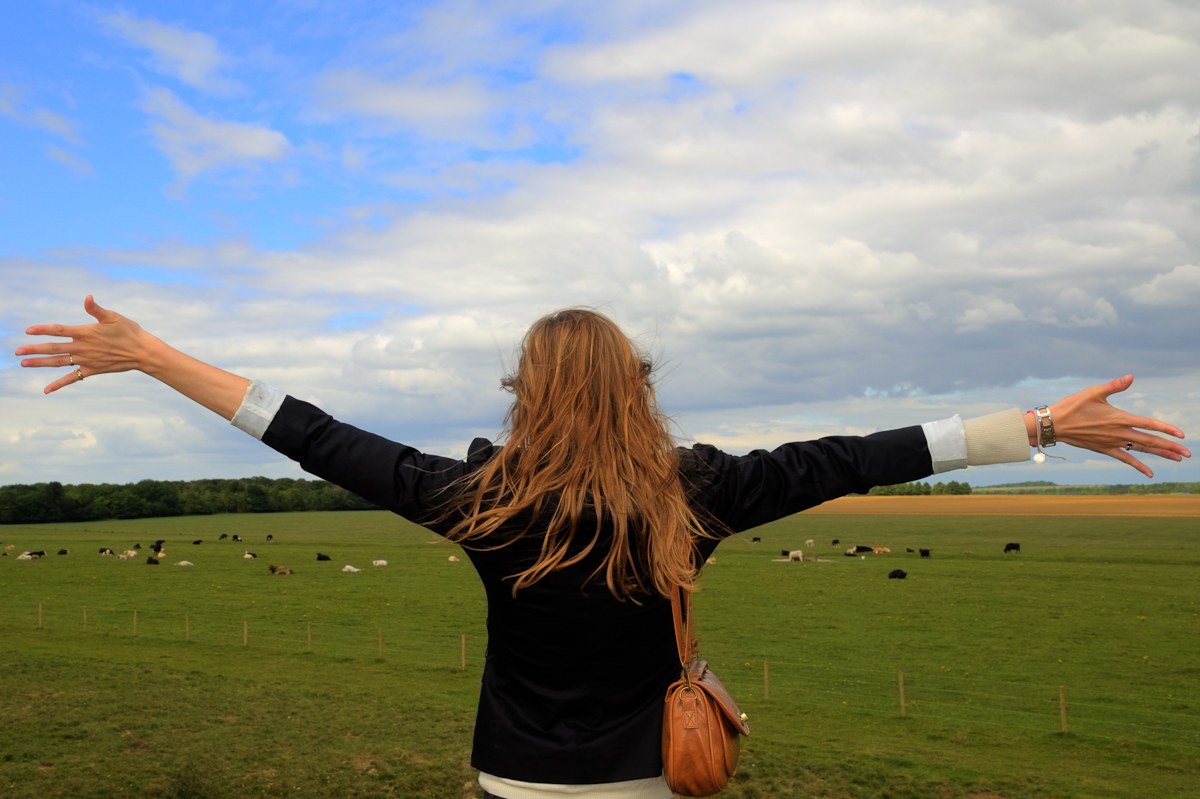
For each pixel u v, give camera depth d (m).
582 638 1.85
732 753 1.89
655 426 2.01
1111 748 21.12
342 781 17.67
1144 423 1.88
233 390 1.98
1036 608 49.69
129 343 1.96
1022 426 1.92
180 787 16.91
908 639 39.66
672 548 1.82
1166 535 102.31
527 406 1.96
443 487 1.92
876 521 140.88
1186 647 37.47
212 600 54.53
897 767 19.09
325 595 57.56
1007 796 17.25
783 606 51.03
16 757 18.72
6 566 79.56
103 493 195.50
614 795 1.87
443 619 46.47
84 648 34.84
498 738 1.92
